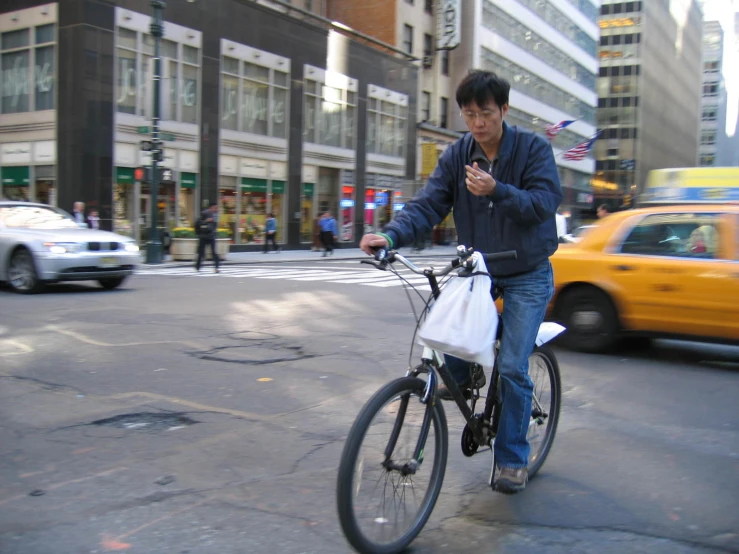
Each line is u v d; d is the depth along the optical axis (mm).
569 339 8039
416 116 41562
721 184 11383
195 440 4602
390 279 16719
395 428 3035
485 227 3527
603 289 7770
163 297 12180
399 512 3090
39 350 7289
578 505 3650
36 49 24953
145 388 5895
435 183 3629
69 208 24188
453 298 3119
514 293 3525
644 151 89312
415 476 3191
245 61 29891
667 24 101188
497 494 3789
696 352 8156
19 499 3631
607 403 5762
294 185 32781
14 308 10375
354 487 2854
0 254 12664
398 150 40281
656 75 95062
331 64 34656
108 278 13305
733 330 7105
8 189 26203
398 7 41625
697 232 7453
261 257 27234
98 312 10086
